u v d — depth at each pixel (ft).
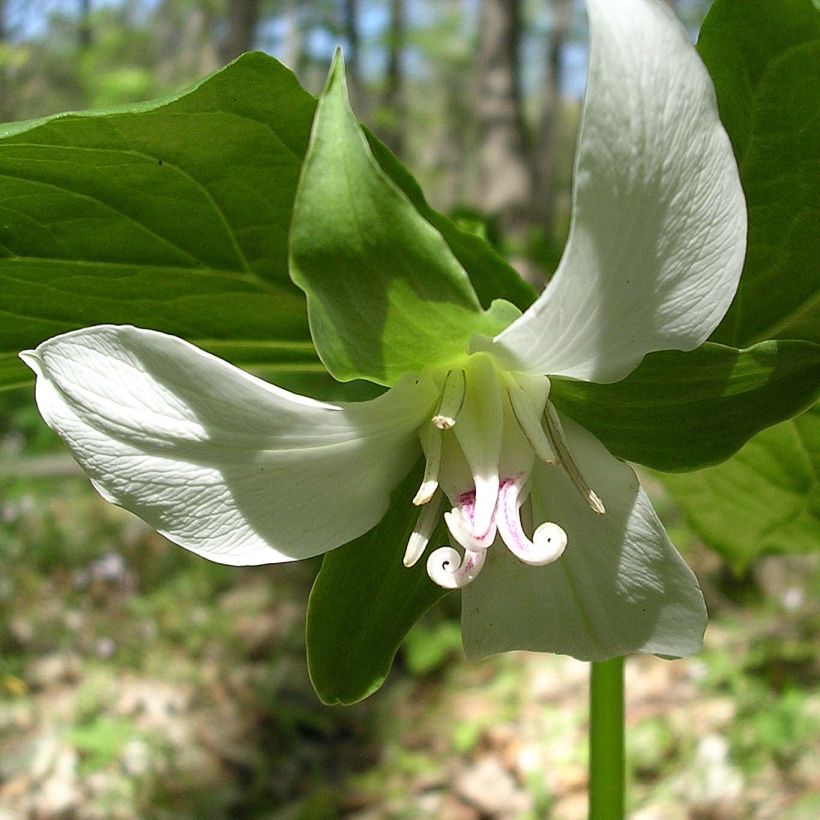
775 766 1.55
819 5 0.32
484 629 0.38
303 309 0.45
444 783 1.67
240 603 2.30
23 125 0.35
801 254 0.39
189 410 0.32
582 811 1.55
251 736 1.85
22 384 0.49
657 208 0.28
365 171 0.27
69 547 2.52
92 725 1.81
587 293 0.29
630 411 0.35
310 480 0.34
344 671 0.38
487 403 0.34
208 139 0.37
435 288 0.29
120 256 0.43
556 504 0.36
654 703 1.76
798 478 0.58
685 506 0.65
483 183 3.80
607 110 0.26
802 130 0.36
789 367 0.34
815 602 2.02
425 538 0.35
